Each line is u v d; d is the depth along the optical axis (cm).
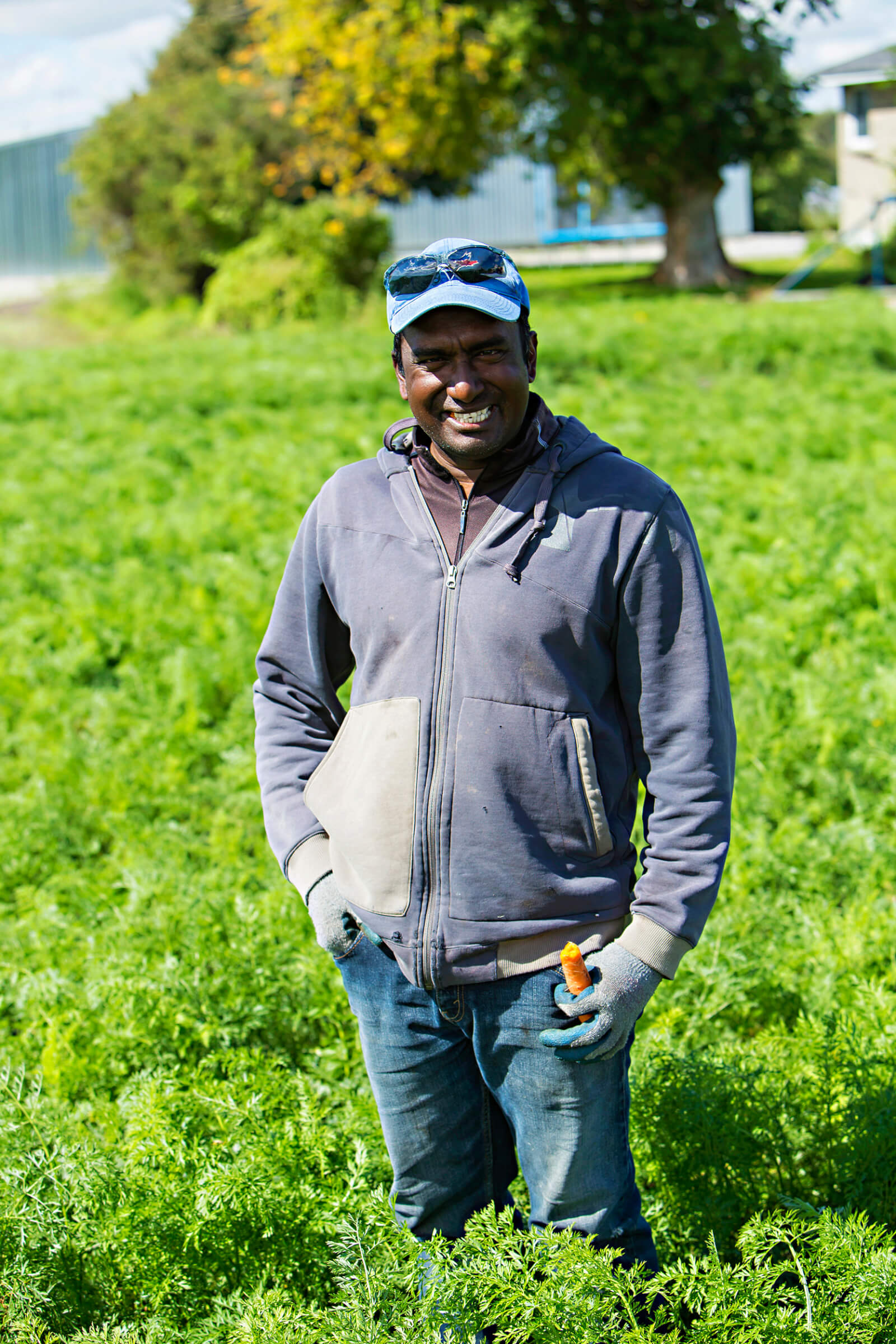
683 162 3064
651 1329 226
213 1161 289
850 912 427
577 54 2761
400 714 229
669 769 226
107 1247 274
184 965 376
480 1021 232
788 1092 309
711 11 2848
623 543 221
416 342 219
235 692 685
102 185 3572
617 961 221
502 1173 265
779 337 1886
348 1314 232
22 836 524
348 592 238
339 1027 372
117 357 2172
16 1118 306
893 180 3425
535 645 222
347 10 2642
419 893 228
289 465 1225
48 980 396
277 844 254
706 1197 296
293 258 2942
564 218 4441
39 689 693
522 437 228
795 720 603
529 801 224
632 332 2009
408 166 2953
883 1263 237
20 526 1045
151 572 887
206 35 4647
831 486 1065
